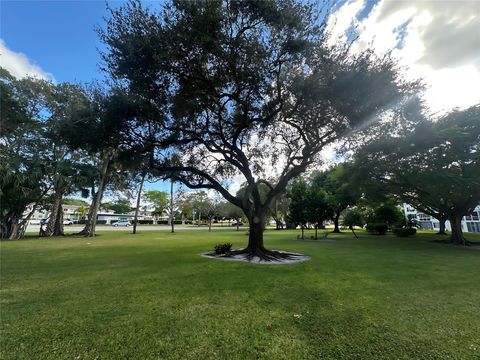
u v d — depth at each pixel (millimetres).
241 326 3525
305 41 8438
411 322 3660
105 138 9680
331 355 2787
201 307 4273
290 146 13594
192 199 40625
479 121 14391
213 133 11367
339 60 9125
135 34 8023
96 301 4582
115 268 7738
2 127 19875
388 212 30203
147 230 37375
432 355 2799
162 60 8109
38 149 23609
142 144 10727
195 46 7902
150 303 4473
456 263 8898
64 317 3828
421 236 24734
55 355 2777
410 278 6457
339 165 21938
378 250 13078
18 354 2793
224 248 11289
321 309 4180
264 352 2844
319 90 9281
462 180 14289
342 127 10719
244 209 11648
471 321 3701
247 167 11922
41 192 24297
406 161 15875
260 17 7871
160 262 8898
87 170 25234
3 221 21797
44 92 20922
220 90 9656
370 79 8766
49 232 24781
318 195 20562
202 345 3002
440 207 18562
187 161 13273
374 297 4828
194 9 7289
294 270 7523
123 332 3332
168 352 2844
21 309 4160
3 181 20641
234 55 8125
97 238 21562
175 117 10188
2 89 18938
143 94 9180
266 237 23641
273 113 10227
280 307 4277
